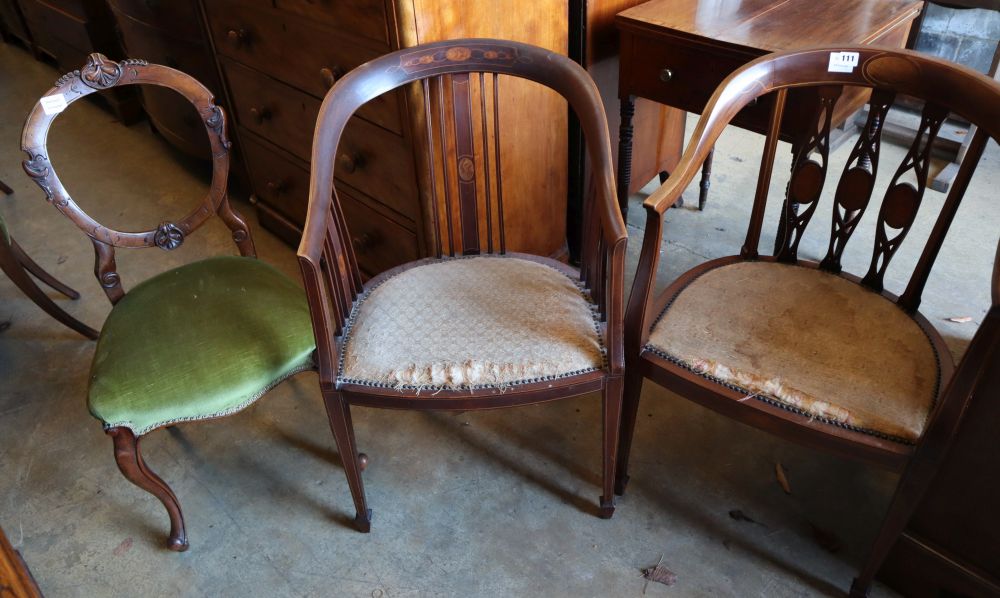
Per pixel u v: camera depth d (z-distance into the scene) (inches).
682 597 48.3
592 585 49.3
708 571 49.8
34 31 130.6
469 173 52.0
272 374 47.5
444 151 51.4
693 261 80.0
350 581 50.3
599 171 43.1
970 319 69.5
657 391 64.6
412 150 57.3
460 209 53.5
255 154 80.9
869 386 41.1
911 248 80.0
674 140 86.3
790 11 60.7
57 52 125.3
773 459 57.7
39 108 46.6
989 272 75.7
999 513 39.9
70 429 63.3
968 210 85.3
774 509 53.7
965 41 95.3
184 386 45.6
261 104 73.7
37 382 68.3
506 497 55.6
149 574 51.4
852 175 48.1
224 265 54.9
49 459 60.5
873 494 54.4
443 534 53.1
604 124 44.4
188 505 56.2
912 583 46.7
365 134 61.4
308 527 54.2
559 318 46.9
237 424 63.2
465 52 48.5
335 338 47.7
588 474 57.2
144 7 82.9
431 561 51.3
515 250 71.1
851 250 80.8
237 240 56.8
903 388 40.8
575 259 80.6
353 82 46.0
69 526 54.9
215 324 48.8
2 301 79.0
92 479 58.7
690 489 55.5
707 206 90.0
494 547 52.0
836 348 43.6
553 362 44.1
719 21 59.1
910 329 44.8
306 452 60.5
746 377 42.5
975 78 40.8
